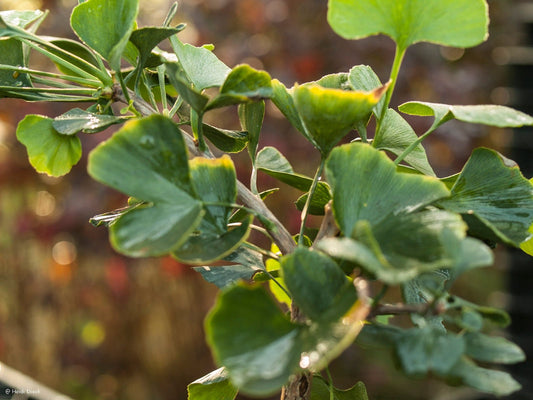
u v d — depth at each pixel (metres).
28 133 0.51
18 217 1.89
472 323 0.40
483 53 2.13
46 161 0.52
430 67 1.84
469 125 1.80
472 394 1.31
